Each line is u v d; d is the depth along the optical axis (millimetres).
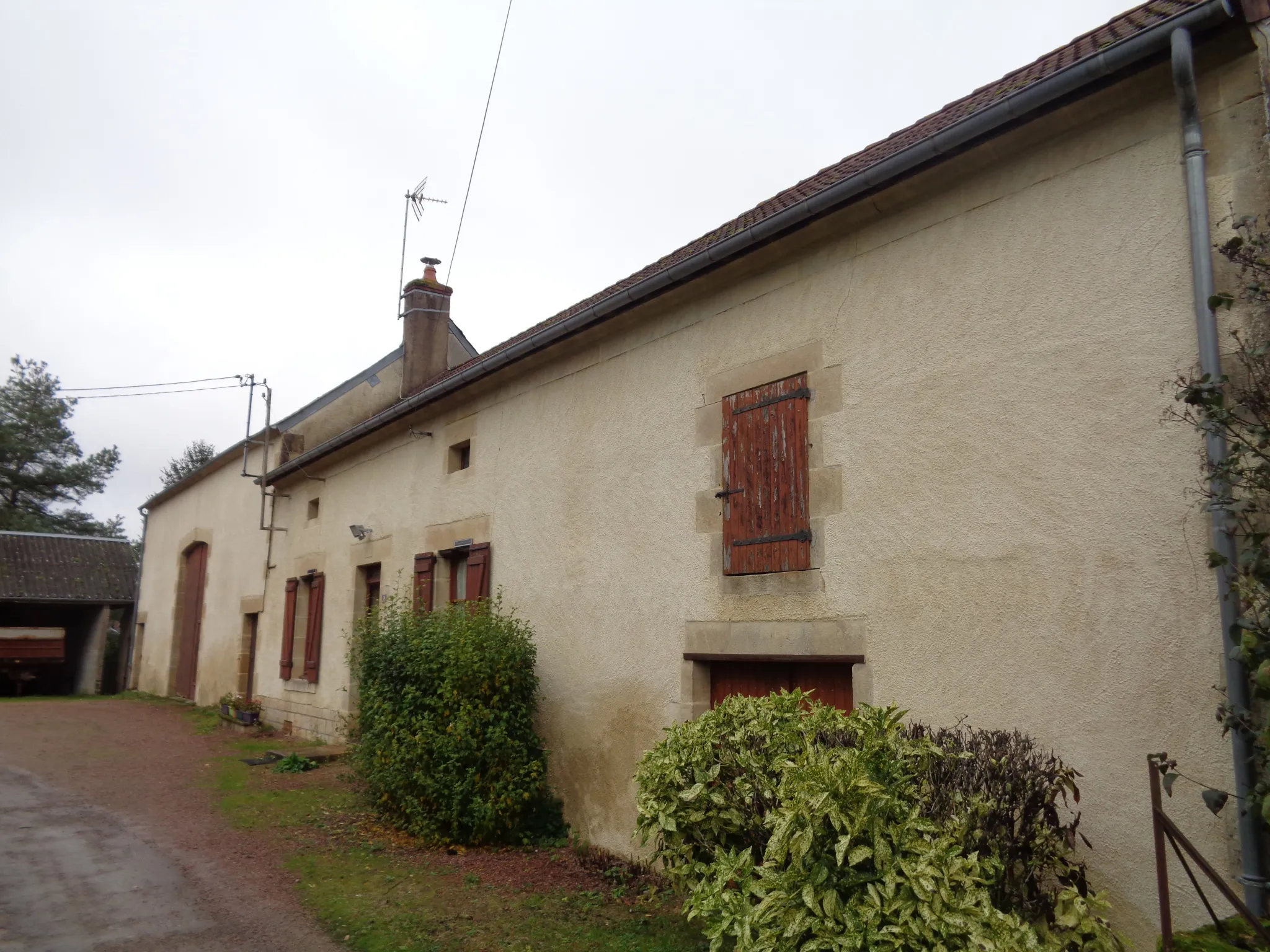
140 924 4734
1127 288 3701
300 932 4660
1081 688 3625
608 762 6121
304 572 11898
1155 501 3490
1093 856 3498
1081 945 3131
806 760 3445
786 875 3279
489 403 8156
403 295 13453
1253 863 2994
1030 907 3324
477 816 6184
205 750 10500
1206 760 3225
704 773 4121
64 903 5047
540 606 7051
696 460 5723
